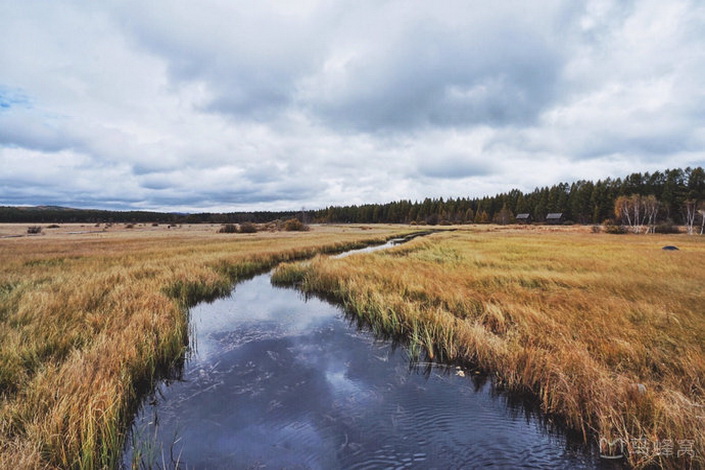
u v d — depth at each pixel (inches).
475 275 471.2
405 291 402.0
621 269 508.4
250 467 133.3
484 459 136.9
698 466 119.5
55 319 257.4
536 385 186.2
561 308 295.6
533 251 815.1
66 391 153.1
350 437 153.2
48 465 118.6
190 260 631.2
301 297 453.7
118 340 218.2
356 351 261.6
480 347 228.8
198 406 180.5
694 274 451.5
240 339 289.0
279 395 192.4
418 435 153.9
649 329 238.5
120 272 471.5
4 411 140.8
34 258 645.3
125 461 137.7
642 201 2458.2
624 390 153.9
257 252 791.1
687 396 157.6
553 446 145.2
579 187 3981.3
